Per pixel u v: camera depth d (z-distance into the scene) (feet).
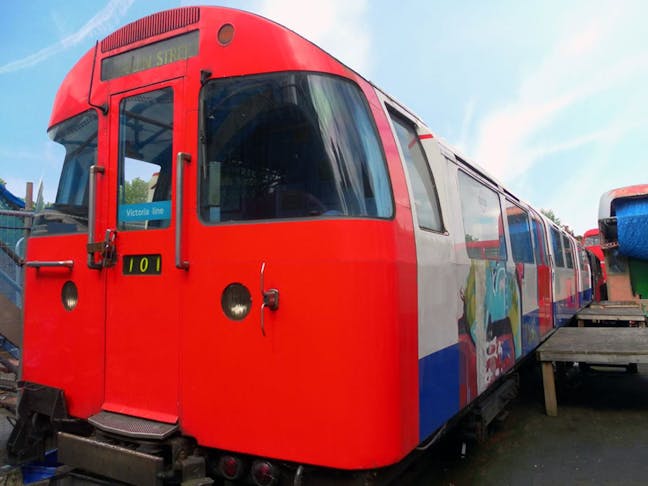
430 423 10.12
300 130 9.07
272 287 8.77
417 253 9.91
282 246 8.77
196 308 9.45
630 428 20.74
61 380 11.42
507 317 17.80
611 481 15.10
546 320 27.32
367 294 8.36
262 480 8.74
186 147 9.86
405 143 11.59
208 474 9.80
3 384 17.11
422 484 14.85
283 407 8.59
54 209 12.12
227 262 9.20
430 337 10.34
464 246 13.25
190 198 9.69
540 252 26.73
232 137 9.55
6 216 19.48
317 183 8.84
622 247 43.14
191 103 9.91
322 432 8.30
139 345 10.09
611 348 22.68
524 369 33.37
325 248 8.45
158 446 9.39
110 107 11.07
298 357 8.50
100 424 9.81
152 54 10.55
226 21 9.81
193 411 9.38
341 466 8.18
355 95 9.48
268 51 9.39
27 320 12.46
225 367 9.11
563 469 16.14
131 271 10.32
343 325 8.27
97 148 11.23
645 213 41.14
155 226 10.11
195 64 9.96
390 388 8.47
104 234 10.81
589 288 57.98
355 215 8.54
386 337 8.48
